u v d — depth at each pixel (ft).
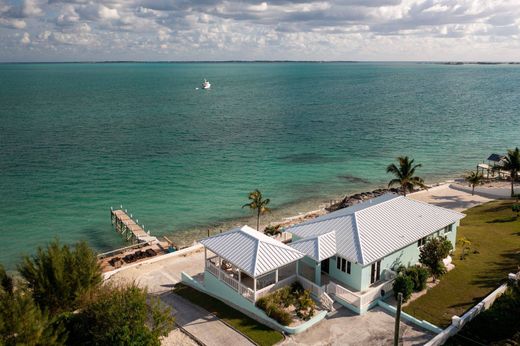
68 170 293.84
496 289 120.16
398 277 117.80
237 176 286.66
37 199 241.96
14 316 80.48
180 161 319.88
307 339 102.94
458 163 319.47
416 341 100.83
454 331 101.60
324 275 129.80
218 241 125.49
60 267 105.19
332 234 129.08
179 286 135.54
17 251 184.14
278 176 287.89
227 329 108.27
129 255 166.30
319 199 245.86
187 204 237.66
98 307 94.89
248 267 112.16
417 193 236.43
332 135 416.05
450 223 143.13
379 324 108.27
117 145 365.40
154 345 91.50
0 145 358.02
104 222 214.28
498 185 247.29
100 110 567.59
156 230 205.26
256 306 113.09
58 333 89.56
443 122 482.28
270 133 424.87
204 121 492.13
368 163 319.27
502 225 176.04
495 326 99.86
